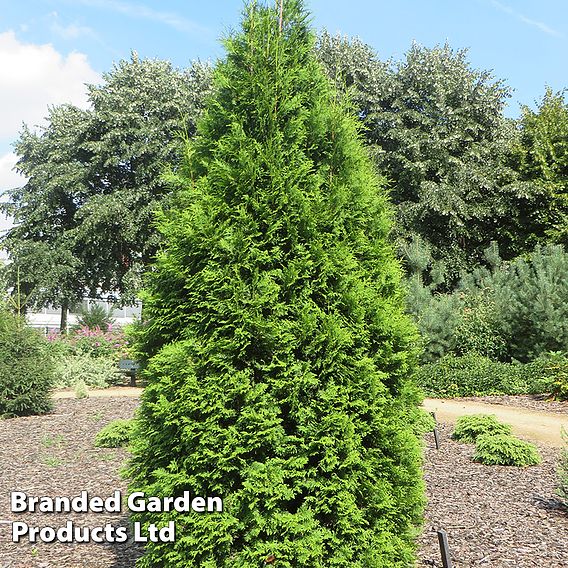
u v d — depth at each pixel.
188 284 3.51
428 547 4.69
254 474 3.15
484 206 24.80
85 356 17.27
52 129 30.03
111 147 26.56
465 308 17.91
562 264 15.94
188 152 3.91
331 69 24.45
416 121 25.88
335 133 3.86
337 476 3.26
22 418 11.20
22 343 11.98
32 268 26.75
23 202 29.30
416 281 17.28
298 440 3.23
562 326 14.09
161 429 3.48
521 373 13.91
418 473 3.64
